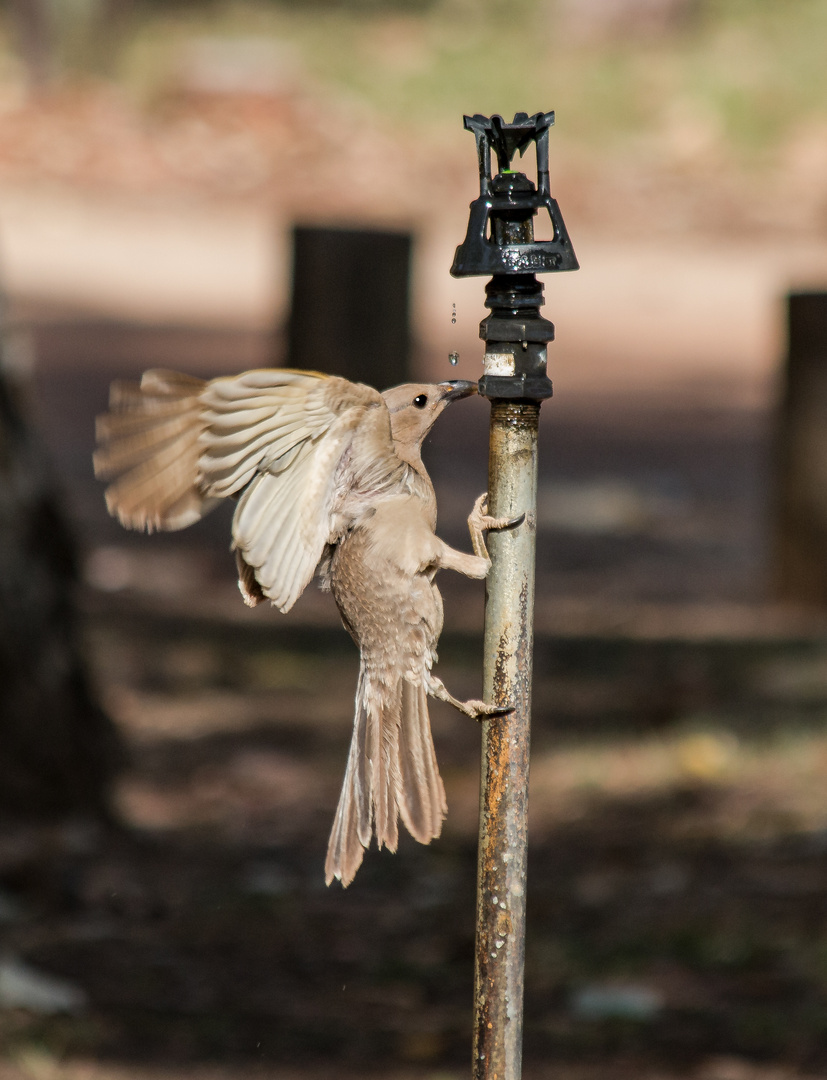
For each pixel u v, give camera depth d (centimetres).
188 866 1148
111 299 3053
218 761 1335
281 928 1052
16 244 3366
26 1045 850
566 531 2047
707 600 1792
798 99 4275
